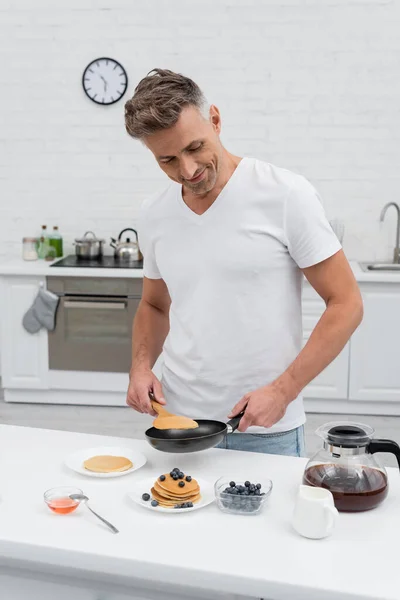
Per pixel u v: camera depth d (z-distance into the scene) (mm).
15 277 4820
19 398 5020
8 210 5359
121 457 1837
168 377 2098
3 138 5273
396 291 4594
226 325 1959
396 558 1387
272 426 1966
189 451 1730
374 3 4887
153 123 1651
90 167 5258
